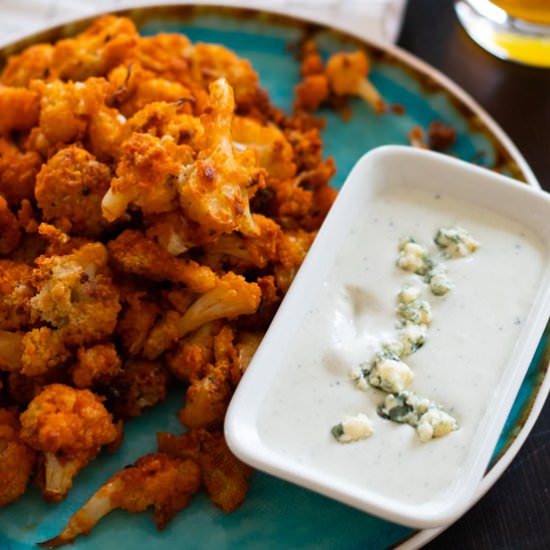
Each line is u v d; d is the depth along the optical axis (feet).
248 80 1.95
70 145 1.76
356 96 2.05
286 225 1.83
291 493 1.64
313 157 1.91
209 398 1.65
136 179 1.64
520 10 2.10
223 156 1.68
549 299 1.62
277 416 1.57
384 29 2.22
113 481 1.61
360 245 1.71
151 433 1.70
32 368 1.65
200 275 1.69
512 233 1.71
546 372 1.69
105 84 1.79
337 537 1.61
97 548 1.60
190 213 1.65
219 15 2.10
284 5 2.26
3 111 1.84
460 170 1.73
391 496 1.51
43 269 1.66
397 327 1.63
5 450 1.61
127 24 1.95
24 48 2.02
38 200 1.72
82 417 1.61
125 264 1.68
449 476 1.52
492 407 1.56
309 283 1.65
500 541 1.65
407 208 1.74
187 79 1.93
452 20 2.23
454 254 1.68
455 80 2.15
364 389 1.58
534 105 2.10
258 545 1.61
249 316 1.74
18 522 1.62
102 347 1.67
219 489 1.62
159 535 1.61
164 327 1.70
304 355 1.61
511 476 1.70
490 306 1.64
